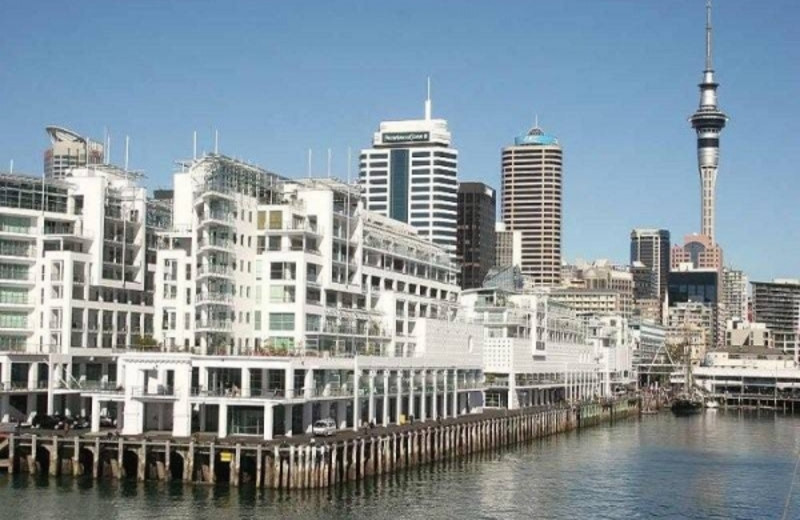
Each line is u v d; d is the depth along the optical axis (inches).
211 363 5846.5
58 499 4879.4
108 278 7396.7
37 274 7121.1
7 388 6579.7
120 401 5885.8
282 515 4662.9
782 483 6328.7
